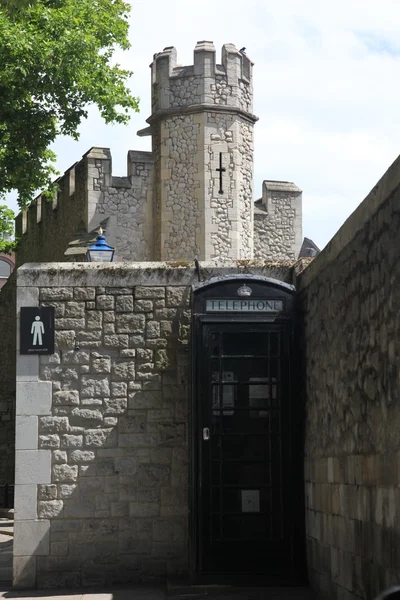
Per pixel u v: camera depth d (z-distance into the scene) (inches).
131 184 1395.2
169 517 490.6
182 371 499.5
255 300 464.1
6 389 1509.6
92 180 1386.6
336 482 386.0
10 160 934.4
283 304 464.4
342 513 374.0
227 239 1333.7
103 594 447.8
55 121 956.6
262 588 444.8
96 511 489.1
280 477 456.8
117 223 1387.8
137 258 1392.7
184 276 504.1
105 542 487.2
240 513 454.3
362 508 340.8
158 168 1378.0
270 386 460.4
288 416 459.8
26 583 481.1
